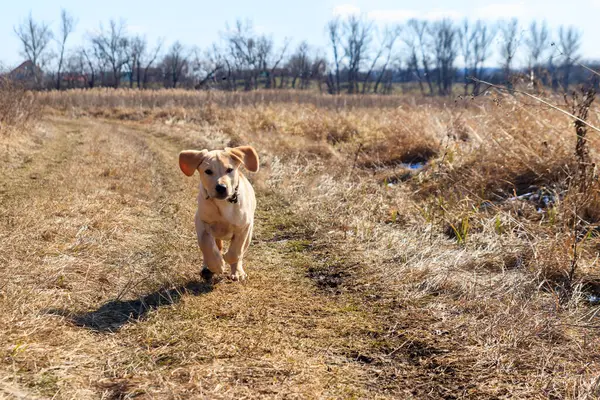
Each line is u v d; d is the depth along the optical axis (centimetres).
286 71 7531
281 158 1159
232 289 471
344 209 748
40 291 424
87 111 3225
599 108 779
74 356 333
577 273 480
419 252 557
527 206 653
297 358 347
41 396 283
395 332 391
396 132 1165
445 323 401
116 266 513
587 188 603
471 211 653
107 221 655
